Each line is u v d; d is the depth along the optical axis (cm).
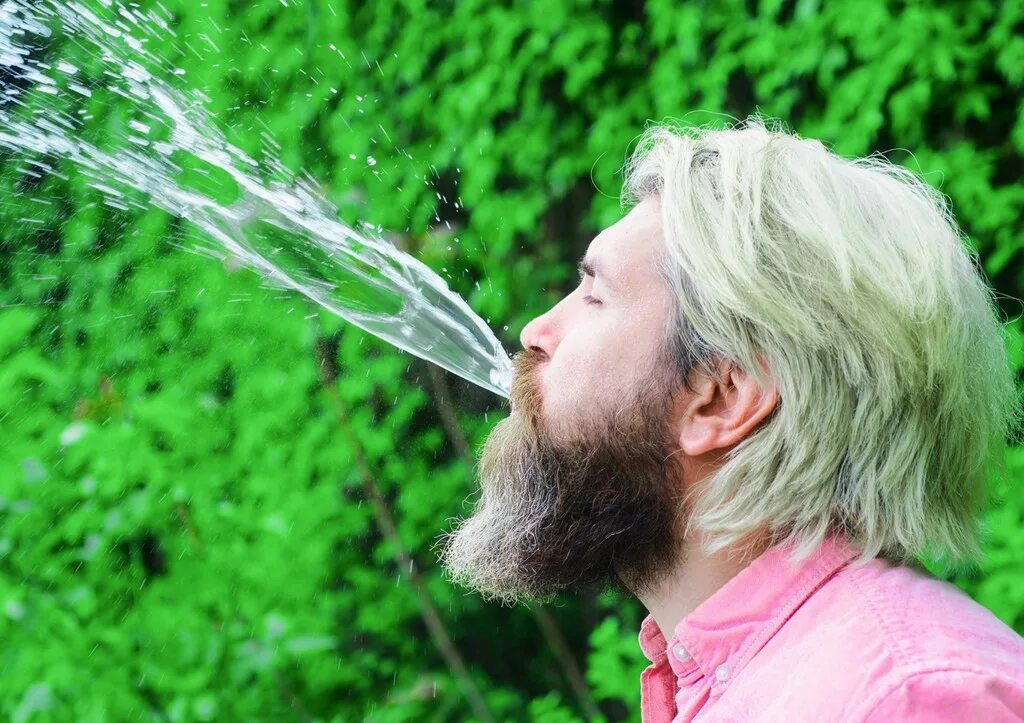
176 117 202
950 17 290
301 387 319
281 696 295
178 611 275
